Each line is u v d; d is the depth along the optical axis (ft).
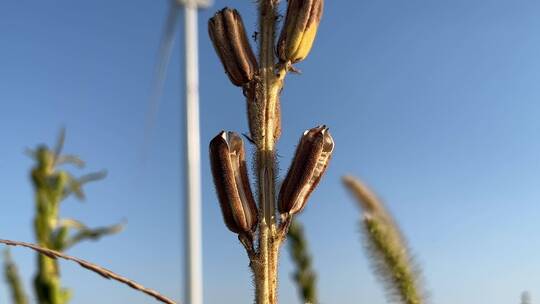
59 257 0.54
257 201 0.63
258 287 0.61
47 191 1.82
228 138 0.64
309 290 1.19
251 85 0.65
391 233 0.72
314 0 0.66
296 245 1.22
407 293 0.70
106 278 0.54
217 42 0.66
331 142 0.65
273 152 0.64
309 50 0.66
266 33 0.66
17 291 1.72
